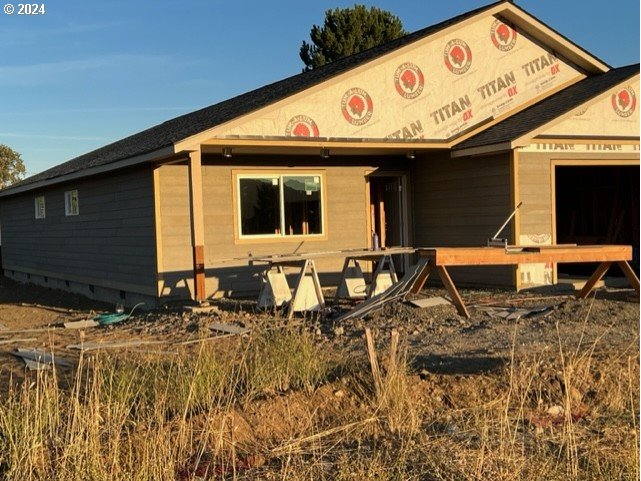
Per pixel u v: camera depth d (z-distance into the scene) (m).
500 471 5.17
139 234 14.93
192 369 6.47
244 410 5.96
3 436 5.29
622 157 15.08
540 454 5.49
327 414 6.20
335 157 16.09
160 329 10.48
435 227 16.28
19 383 6.93
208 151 13.99
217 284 14.70
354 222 16.30
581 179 18.98
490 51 15.59
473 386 6.73
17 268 24.67
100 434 5.32
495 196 14.52
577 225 19.27
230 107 16.23
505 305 11.65
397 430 5.94
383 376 6.64
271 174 15.32
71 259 19.17
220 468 5.27
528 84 16.12
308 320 10.91
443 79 15.00
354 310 10.94
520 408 6.27
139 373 6.61
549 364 7.11
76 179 18.11
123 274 15.84
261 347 7.50
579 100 14.63
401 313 10.66
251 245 15.09
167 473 5.00
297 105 13.35
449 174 15.77
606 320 9.98
